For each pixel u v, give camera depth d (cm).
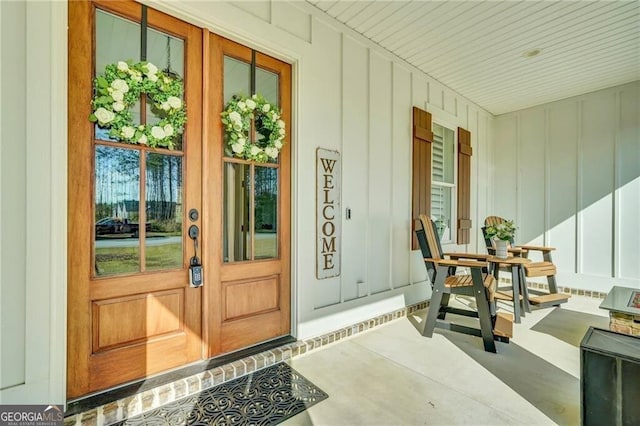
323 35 270
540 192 474
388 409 174
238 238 228
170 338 196
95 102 169
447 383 200
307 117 259
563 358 234
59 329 157
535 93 434
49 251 154
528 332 285
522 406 177
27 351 149
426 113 376
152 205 191
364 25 283
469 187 461
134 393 172
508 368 220
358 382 201
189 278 202
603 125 418
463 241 446
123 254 180
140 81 180
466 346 256
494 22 275
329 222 275
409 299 350
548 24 278
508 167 508
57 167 156
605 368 130
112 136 175
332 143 279
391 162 335
